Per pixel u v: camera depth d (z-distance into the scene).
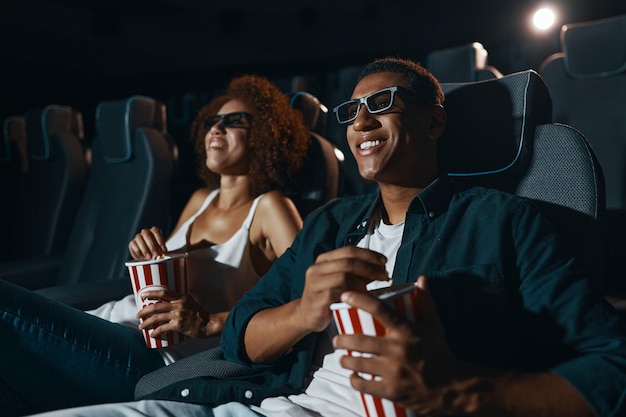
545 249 1.16
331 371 1.30
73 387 1.52
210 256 1.82
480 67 2.56
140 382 1.42
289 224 1.81
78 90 6.98
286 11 8.42
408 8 8.50
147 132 2.52
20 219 3.30
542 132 1.38
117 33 7.29
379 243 1.34
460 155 1.44
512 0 7.55
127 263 1.51
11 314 1.44
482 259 1.18
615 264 1.83
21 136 3.77
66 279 2.70
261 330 1.30
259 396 1.31
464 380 0.96
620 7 6.68
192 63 8.00
